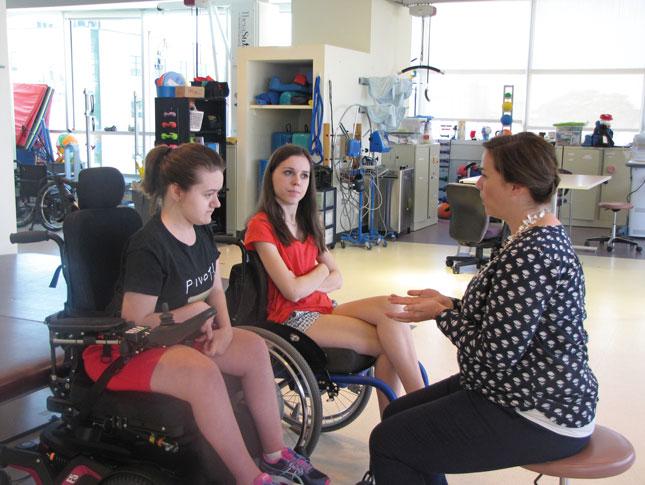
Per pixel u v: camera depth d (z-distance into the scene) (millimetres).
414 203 8688
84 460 1981
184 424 1914
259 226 2604
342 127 7738
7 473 2363
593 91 9992
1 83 5176
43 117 9352
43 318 2873
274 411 2174
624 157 8805
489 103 10641
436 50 10727
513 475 2666
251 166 7859
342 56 7691
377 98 8250
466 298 1808
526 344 1606
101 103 12188
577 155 9008
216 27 11078
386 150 7910
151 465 1912
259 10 10008
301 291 2562
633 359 3994
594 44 9836
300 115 8602
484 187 1774
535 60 10195
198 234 2256
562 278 1617
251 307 2600
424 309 1908
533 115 10406
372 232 7914
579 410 1667
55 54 12180
